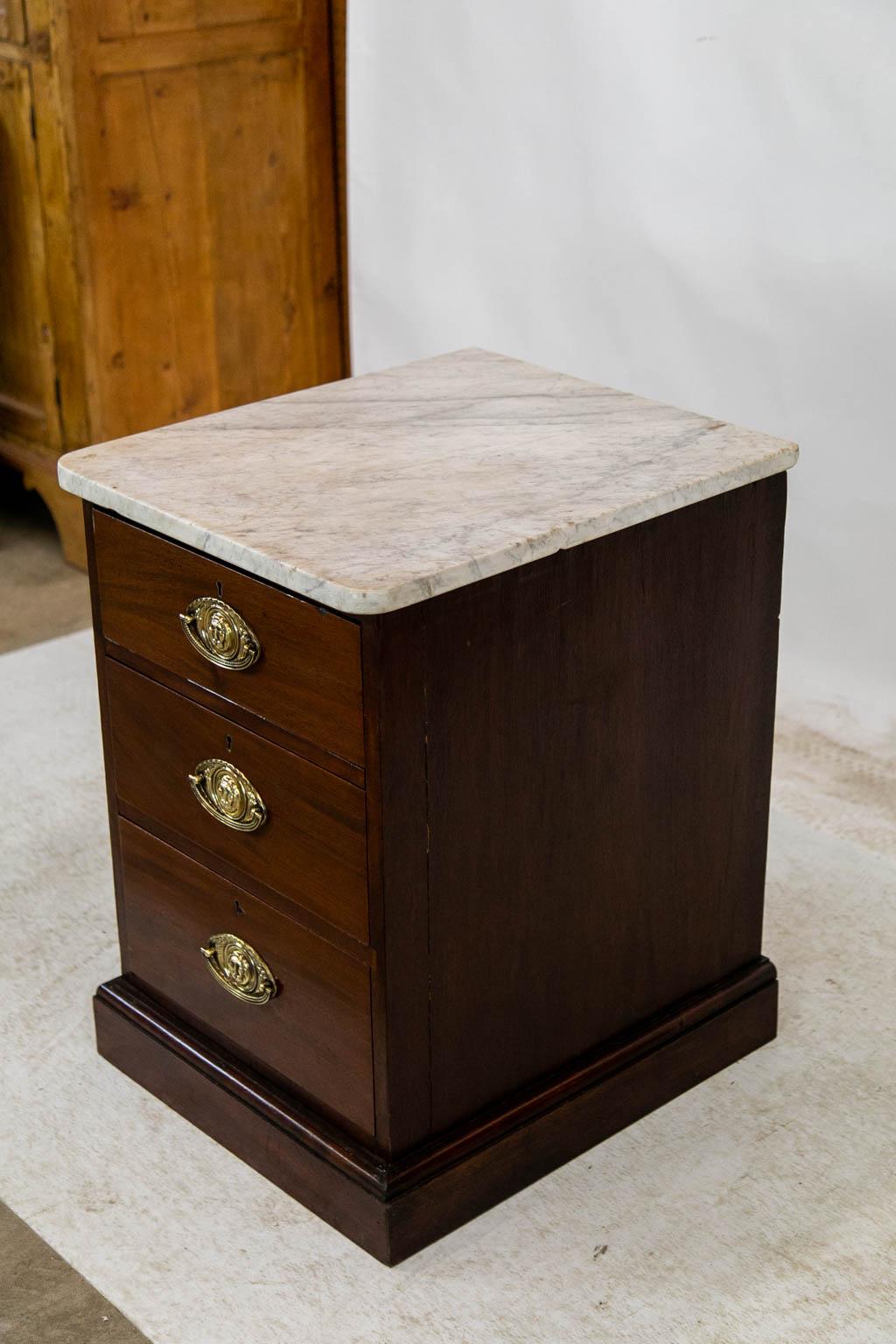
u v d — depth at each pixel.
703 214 2.76
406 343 3.31
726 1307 1.66
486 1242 1.75
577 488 1.69
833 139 2.56
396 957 1.63
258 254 3.40
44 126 3.04
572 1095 1.84
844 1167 1.84
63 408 3.30
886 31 2.45
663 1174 1.84
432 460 1.78
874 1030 2.07
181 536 1.63
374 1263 1.72
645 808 1.82
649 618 1.73
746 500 1.78
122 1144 1.90
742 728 1.89
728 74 2.64
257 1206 1.81
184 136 3.18
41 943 2.25
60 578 3.44
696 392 2.88
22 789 2.62
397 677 1.52
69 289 3.16
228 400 3.48
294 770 1.64
